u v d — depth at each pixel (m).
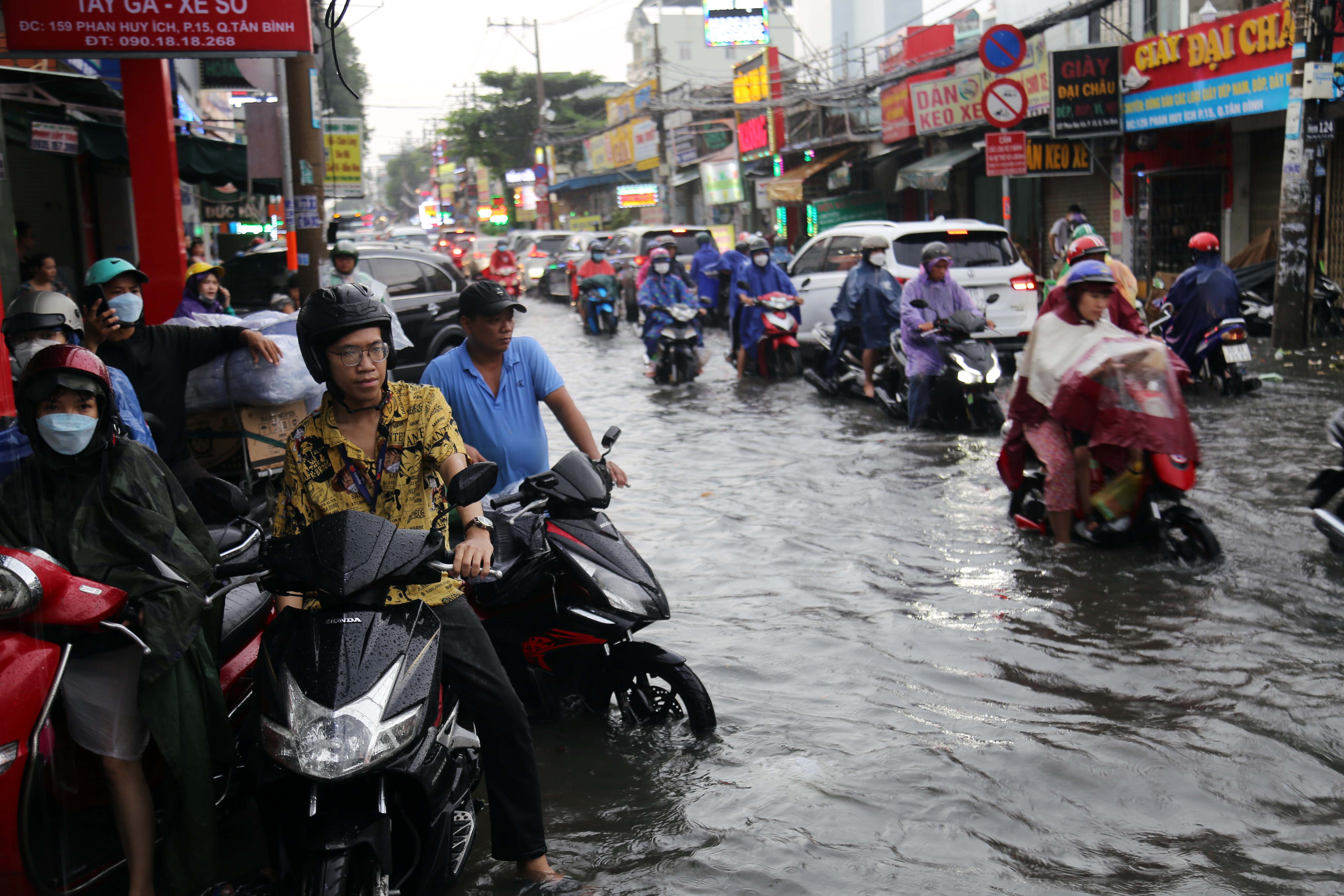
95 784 3.23
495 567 4.30
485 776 3.52
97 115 13.66
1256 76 15.41
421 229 46.75
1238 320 10.88
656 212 46.56
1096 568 6.20
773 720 4.52
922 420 10.28
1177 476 6.13
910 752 4.16
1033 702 4.57
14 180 15.53
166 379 5.40
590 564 4.29
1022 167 15.77
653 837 3.67
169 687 3.14
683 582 6.28
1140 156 18.38
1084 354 6.24
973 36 27.02
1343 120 16.05
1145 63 17.64
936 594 5.91
